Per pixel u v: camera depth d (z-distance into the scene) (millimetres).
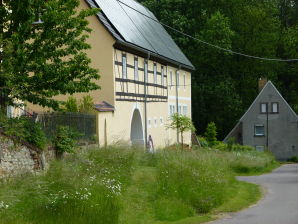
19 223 9844
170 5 61625
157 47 38812
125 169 17812
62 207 11188
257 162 34312
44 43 17000
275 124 61781
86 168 15859
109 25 29719
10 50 15484
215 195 16625
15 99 18203
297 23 70875
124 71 30375
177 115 35406
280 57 69625
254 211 15703
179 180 16188
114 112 28156
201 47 60219
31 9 15562
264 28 64688
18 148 15383
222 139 64625
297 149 61281
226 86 60500
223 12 63719
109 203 12109
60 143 18453
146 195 15211
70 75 17344
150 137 35531
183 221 13508
